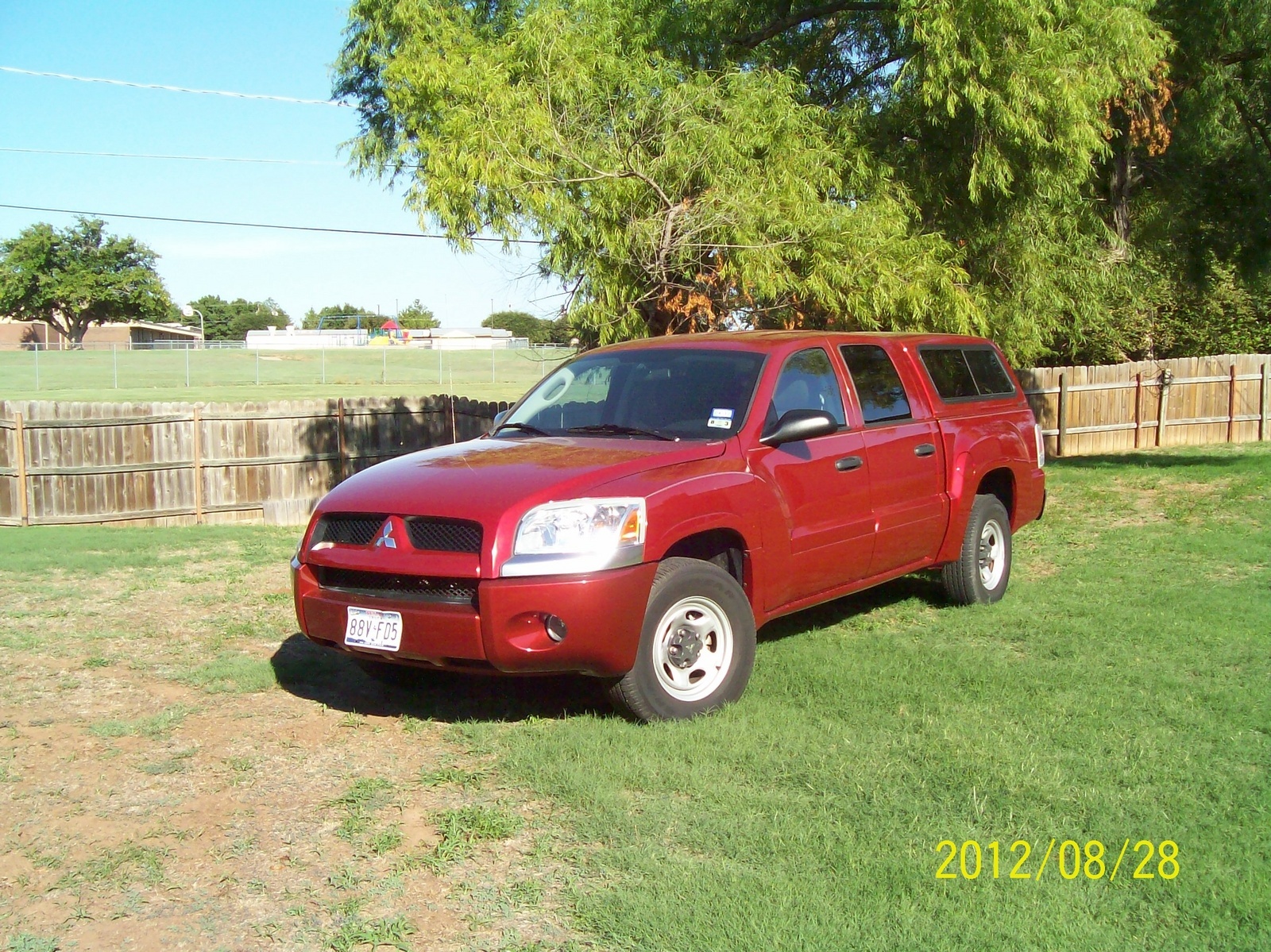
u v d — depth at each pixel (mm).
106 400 37562
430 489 5184
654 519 5016
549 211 10703
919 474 6859
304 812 4289
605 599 4797
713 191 11047
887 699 5457
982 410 7691
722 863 3756
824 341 6586
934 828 3992
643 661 4996
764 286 10734
